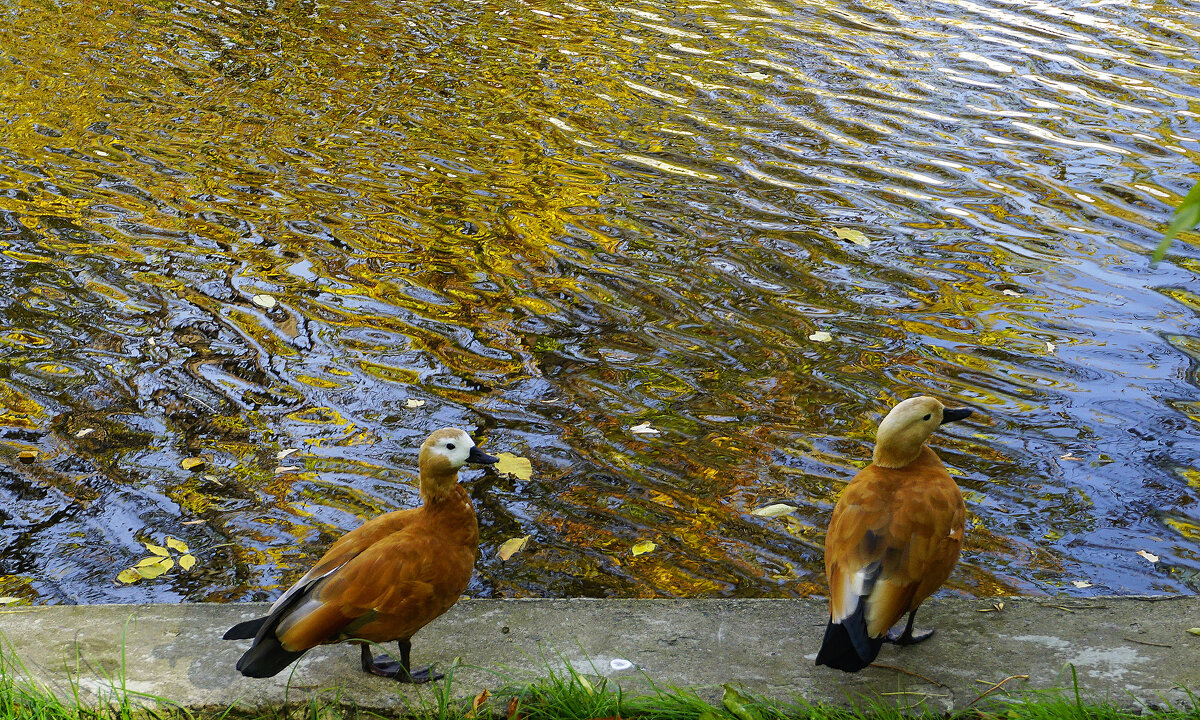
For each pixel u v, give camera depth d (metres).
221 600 4.40
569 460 5.46
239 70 11.59
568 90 11.22
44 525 4.86
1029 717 3.09
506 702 3.23
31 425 5.61
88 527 4.86
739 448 5.58
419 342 6.59
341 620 3.07
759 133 10.20
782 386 6.20
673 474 5.36
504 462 5.40
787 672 3.38
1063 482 5.34
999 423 5.86
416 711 3.21
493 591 4.51
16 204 8.24
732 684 3.30
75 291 7.02
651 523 4.98
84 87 10.90
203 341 6.50
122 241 7.75
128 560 4.65
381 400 5.96
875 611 3.09
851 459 5.49
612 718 3.11
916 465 3.46
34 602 4.35
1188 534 4.94
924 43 12.91
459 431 3.28
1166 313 7.14
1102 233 8.34
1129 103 11.05
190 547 4.74
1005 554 4.80
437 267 7.55
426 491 3.31
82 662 3.41
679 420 5.84
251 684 3.32
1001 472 5.43
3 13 13.31
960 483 5.34
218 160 9.25
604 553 4.77
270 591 4.47
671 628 3.62
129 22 13.20
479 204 8.57
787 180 9.20
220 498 5.09
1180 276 7.68
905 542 3.19
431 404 5.93
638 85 11.41
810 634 3.59
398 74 11.59
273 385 6.08
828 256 7.89
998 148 9.94
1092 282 7.58
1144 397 6.12
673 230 8.24
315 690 3.31
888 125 10.44
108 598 4.41
